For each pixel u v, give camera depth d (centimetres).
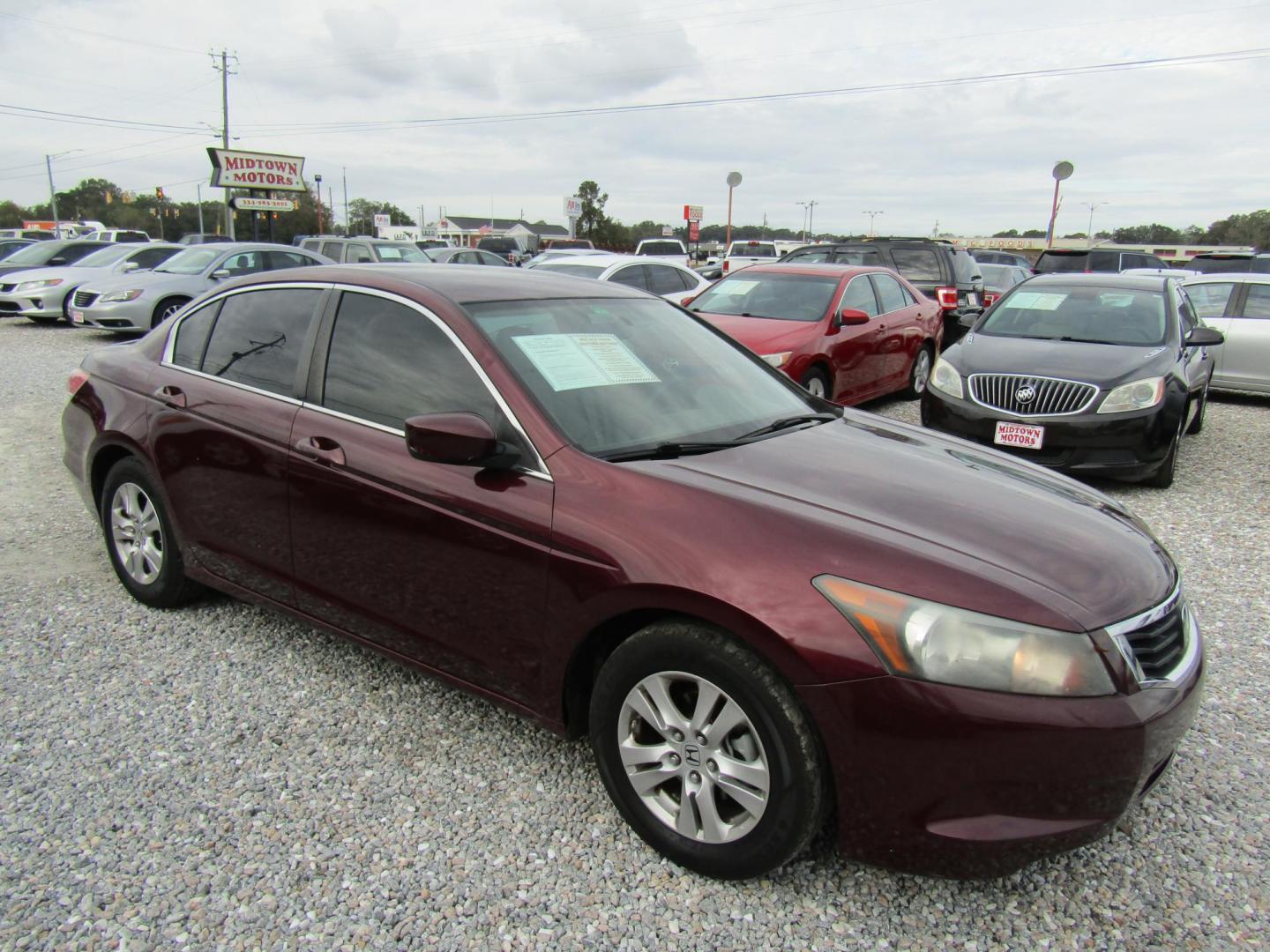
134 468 389
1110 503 303
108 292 1340
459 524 276
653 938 226
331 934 223
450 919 230
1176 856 262
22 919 224
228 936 222
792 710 221
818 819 228
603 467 263
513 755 302
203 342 377
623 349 329
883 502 258
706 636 233
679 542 238
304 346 336
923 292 1304
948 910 239
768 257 2766
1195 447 827
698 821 243
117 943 218
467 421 261
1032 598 219
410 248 2131
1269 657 390
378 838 259
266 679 347
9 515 534
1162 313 752
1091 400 636
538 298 334
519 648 271
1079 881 251
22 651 363
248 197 2817
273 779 285
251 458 335
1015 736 209
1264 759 313
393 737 311
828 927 231
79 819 263
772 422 328
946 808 215
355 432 308
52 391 944
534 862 251
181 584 393
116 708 324
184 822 263
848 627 217
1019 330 773
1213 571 492
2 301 1565
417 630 296
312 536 320
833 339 829
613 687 252
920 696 211
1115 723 212
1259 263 1759
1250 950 228
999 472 308
